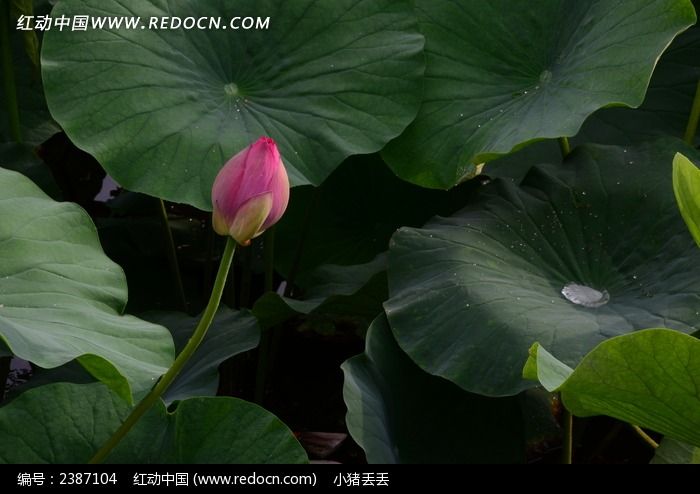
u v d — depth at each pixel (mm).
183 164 4391
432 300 4312
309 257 4883
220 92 4473
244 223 4008
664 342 3965
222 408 4160
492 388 4215
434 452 4281
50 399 4164
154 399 4066
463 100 4527
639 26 4387
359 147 4465
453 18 4559
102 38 4422
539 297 4316
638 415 4086
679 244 4324
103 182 5203
